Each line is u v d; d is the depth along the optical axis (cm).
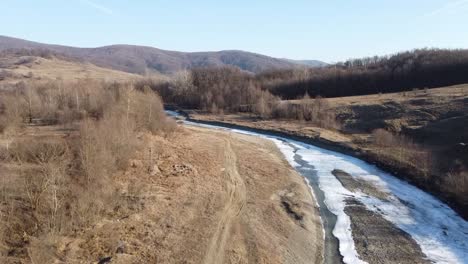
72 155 2867
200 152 4253
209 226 2609
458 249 2742
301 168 4556
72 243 2103
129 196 2766
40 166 2611
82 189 2491
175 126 5281
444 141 4912
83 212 2325
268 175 4022
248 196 3338
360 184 4022
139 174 3200
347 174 4344
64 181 2502
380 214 3294
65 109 4594
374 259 2597
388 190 3856
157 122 4803
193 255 2236
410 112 6294
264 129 6844
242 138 5900
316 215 3247
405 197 3666
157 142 4178
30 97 4538
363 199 3622
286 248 2609
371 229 3022
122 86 6381
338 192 3788
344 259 2592
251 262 2364
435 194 3659
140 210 2609
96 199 2489
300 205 3338
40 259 1877
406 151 4831
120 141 3338
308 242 2761
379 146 5272
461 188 3478
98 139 3084
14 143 2967
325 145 5678
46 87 6025
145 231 2383
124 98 4666
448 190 3588
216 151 4462
